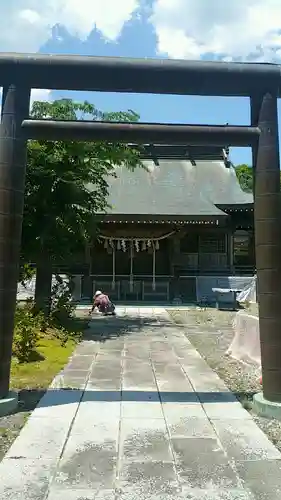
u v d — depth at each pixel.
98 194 14.38
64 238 12.41
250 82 5.80
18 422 5.26
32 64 5.64
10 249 5.61
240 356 9.01
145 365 8.58
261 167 5.78
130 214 21.39
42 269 12.86
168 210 22.30
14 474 3.97
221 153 28.48
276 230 5.70
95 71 5.67
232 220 23.80
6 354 5.62
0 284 5.55
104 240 23.11
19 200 5.74
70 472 4.02
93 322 15.21
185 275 23.27
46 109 12.09
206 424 5.24
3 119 5.73
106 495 3.64
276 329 5.62
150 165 27.72
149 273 24.05
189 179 26.97
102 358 9.25
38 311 11.52
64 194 12.25
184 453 4.44
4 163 5.64
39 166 11.99
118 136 5.83
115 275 22.80
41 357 8.91
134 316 17.08
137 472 4.03
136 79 5.75
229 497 3.63
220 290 19.73
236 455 4.41
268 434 4.97
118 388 6.83
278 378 5.59
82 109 12.28
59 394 6.44
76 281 22.06
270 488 3.78
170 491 3.71
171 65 5.70
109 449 4.51
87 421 5.30
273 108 5.85
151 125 5.85
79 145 11.92
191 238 23.98
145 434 4.92
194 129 5.85
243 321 9.23
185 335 12.50
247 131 5.83
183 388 6.86
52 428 5.06
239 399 6.27
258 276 5.81
